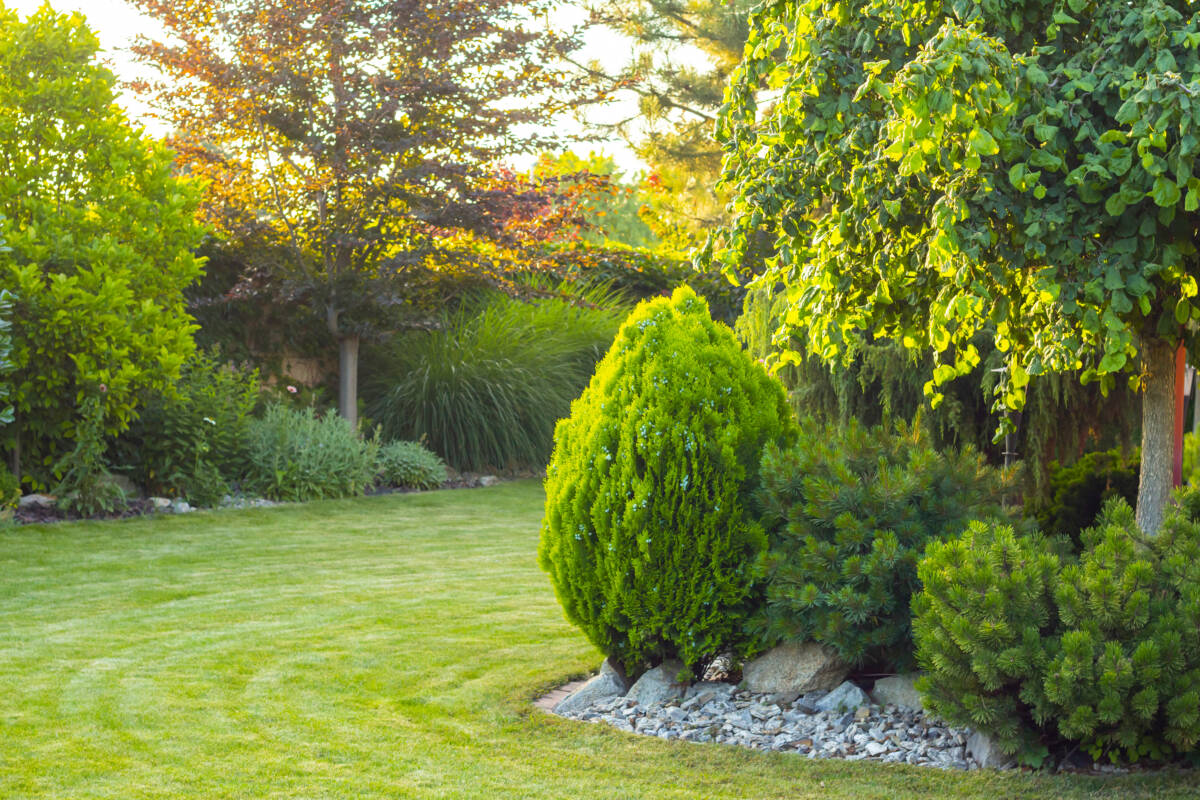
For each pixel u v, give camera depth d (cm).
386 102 1162
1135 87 329
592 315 1434
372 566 755
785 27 429
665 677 459
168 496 973
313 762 366
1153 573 360
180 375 937
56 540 787
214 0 1205
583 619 461
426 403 1271
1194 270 406
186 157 1212
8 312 812
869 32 407
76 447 886
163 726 402
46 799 326
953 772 364
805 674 439
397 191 1204
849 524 421
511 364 1312
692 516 440
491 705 439
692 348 471
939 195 390
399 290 1242
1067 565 389
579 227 1350
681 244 2042
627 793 343
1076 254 350
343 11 1172
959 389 782
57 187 938
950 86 321
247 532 868
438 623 586
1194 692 341
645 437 446
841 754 387
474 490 1169
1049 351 372
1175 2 371
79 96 932
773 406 488
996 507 459
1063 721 350
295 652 519
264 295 1255
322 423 1130
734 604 445
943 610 364
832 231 402
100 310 863
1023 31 395
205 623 576
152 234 934
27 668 479
